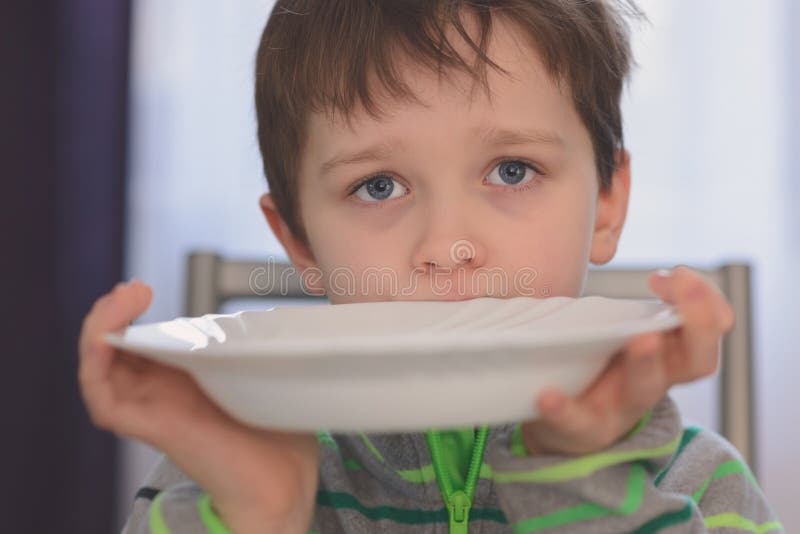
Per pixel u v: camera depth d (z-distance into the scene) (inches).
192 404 23.9
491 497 31.3
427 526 31.3
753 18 92.4
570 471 23.1
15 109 91.6
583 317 24.2
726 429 46.4
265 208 40.3
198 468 24.2
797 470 92.5
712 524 30.4
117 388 23.3
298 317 25.8
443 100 31.3
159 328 22.4
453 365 17.3
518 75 32.0
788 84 92.0
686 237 93.0
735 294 47.0
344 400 17.9
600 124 35.7
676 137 93.0
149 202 96.2
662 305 22.3
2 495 91.3
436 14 32.4
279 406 18.6
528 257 31.6
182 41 96.4
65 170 92.9
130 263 95.7
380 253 32.4
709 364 21.0
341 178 33.0
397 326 26.3
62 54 92.9
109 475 93.8
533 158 32.1
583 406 21.2
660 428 24.6
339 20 33.7
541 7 33.2
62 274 92.7
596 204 35.3
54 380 92.4
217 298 48.1
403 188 32.8
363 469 33.1
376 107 31.8
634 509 23.7
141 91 96.2
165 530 25.2
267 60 37.5
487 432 31.6
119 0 93.9
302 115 34.7
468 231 31.2
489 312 26.5
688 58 92.9
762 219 92.7
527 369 18.0
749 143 92.5
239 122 96.5
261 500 24.5
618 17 39.7
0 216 91.2
